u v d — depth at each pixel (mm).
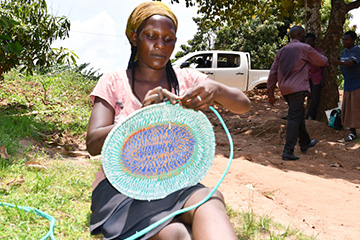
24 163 4051
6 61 7074
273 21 25719
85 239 2479
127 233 1787
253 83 14516
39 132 5812
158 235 1688
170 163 1883
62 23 7527
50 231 2383
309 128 8766
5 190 3135
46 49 7434
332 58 7676
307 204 4102
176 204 1755
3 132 4938
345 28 22297
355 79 7707
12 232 2377
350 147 7574
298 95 6145
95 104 2037
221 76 14227
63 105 8516
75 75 12984
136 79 2109
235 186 4363
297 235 3109
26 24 7180
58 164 4285
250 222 3109
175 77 2164
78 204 3119
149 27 1974
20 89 9406
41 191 3262
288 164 6090
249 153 6633
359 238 3289
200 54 14547
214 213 1598
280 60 6297
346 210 4000
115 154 1805
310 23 10000
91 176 3971
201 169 1901
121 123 1748
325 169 6062
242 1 13250
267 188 4469
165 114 1834
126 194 1817
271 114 11938
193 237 1595
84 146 5855
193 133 1902
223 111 12258
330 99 9547
